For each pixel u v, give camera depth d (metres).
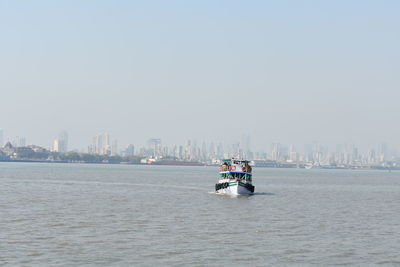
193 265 64.50
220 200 145.12
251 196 162.75
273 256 69.88
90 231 85.62
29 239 77.38
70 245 73.88
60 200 137.25
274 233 87.50
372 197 177.12
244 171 165.00
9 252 68.81
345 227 96.19
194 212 115.06
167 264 64.62
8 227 87.69
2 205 121.25
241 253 71.25
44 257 66.62
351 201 156.75
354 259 69.12
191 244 76.38
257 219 105.31
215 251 72.12
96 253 69.31
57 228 88.00
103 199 143.00
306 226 96.56
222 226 94.38
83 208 118.56
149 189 190.50
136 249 72.25
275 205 135.38
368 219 109.38
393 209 132.62
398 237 85.56
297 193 188.38
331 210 126.75
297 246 76.50
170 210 118.00
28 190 173.62
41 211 110.88
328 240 81.75
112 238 79.62
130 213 110.56
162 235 83.19
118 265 63.62
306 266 65.25
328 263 66.88
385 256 70.94
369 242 80.56
